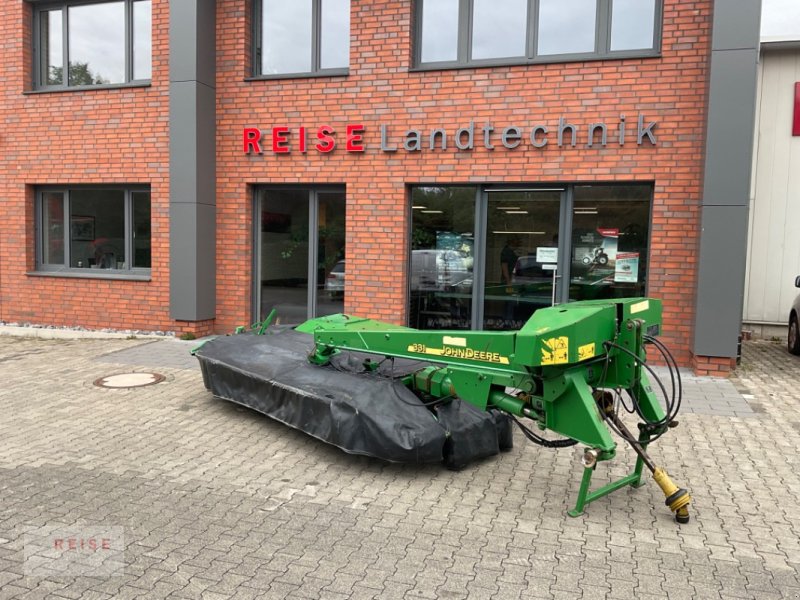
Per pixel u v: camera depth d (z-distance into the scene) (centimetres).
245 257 953
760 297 1103
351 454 486
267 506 401
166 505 399
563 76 796
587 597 303
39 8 1026
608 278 819
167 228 959
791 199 1078
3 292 1058
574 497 420
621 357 394
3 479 436
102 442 514
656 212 777
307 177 909
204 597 297
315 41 916
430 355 454
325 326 558
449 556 341
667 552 347
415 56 870
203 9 909
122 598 295
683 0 755
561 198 824
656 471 387
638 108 775
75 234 1037
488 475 457
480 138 830
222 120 945
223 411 600
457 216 868
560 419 393
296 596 300
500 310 859
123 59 988
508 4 830
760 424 571
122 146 974
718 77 707
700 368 746
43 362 809
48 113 1011
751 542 360
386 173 870
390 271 877
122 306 994
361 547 349
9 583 306
